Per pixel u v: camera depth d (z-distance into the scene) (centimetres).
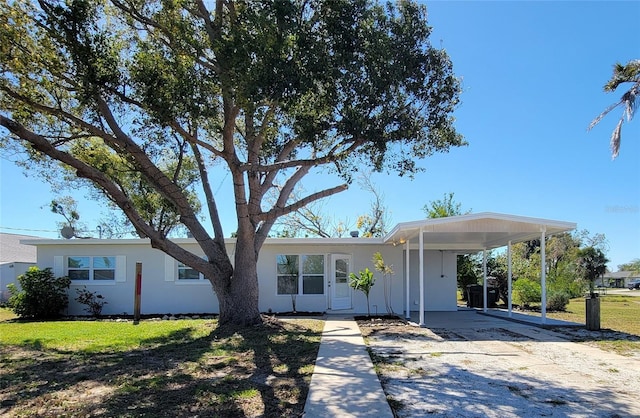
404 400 581
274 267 1731
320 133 966
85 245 1742
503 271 2339
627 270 7669
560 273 2461
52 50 970
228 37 881
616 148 1898
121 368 776
